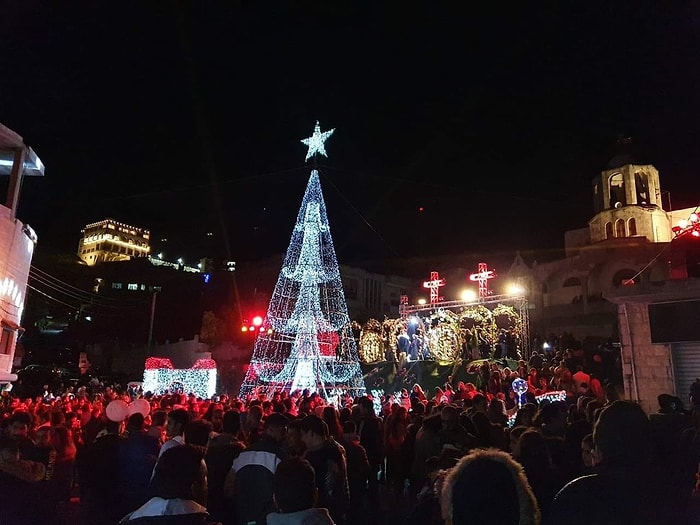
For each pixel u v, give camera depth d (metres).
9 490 5.29
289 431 6.41
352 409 10.80
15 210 19.89
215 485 5.68
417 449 7.56
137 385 28.47
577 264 36.69
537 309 38.00
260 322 28.92
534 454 5.31
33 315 51.28
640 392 15.23
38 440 6.91
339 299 33.91
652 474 2.79
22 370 34.22
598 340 28.05
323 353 28.73
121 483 5.62
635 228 35.91
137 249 104.69
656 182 37.03
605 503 2.67
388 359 31.44
